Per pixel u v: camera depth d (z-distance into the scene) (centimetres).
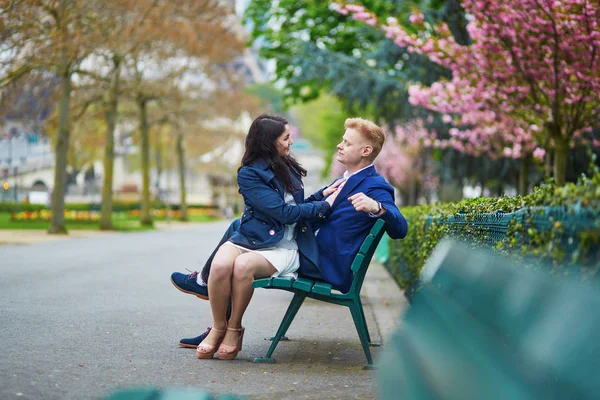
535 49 1209
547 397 143
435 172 2419
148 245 2325
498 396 146
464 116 1631
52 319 727
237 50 3934
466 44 2028
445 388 158
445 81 1536
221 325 545
